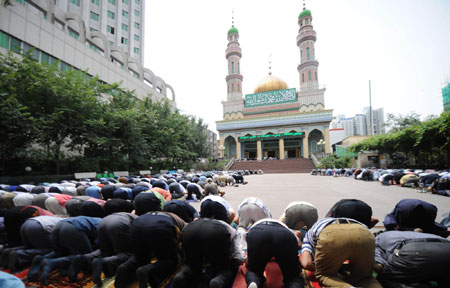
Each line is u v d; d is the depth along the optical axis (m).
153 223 2.54
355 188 11.74
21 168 11.20
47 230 3.00
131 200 5.21
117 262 2.76
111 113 13.38
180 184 7.80
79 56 18.36
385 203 7.23
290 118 42.34
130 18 37.81
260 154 43.28
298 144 45.25
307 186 13.09
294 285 2.20
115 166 14.84
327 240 2.23
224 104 50.06
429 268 2.01
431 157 20.78
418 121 26.70
